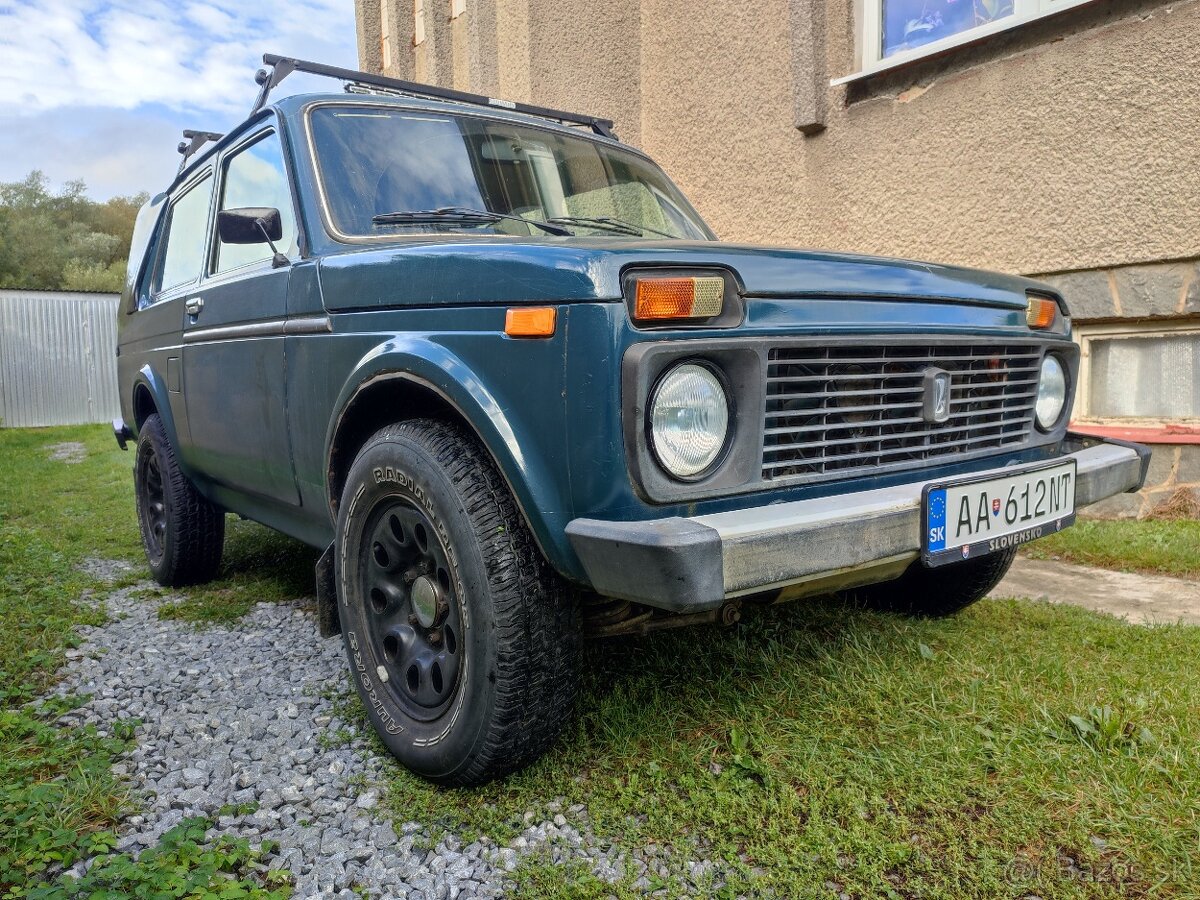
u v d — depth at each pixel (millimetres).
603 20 7520
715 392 1826
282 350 2719
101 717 2570
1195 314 4445
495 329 1928
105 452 10461
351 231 2604
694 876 1752
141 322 4273
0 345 16844
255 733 2459
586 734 2287
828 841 1816
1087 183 4637
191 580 4055
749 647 2877
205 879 1707
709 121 6504
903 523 2004
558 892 1705
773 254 1977
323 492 2648
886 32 5547
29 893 1635
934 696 2455
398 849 1896
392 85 3264
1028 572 3957
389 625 2340
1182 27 4219
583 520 1785
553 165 3127
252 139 3170
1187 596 3531
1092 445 2900
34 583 4012
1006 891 1681
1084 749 2158
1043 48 4715
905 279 2191
